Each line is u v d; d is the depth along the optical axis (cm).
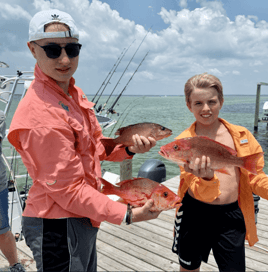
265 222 342
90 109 150
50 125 108
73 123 119
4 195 221
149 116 3231
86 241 128
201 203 168
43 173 111
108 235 315
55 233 119
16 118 112
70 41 116
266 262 259
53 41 113
